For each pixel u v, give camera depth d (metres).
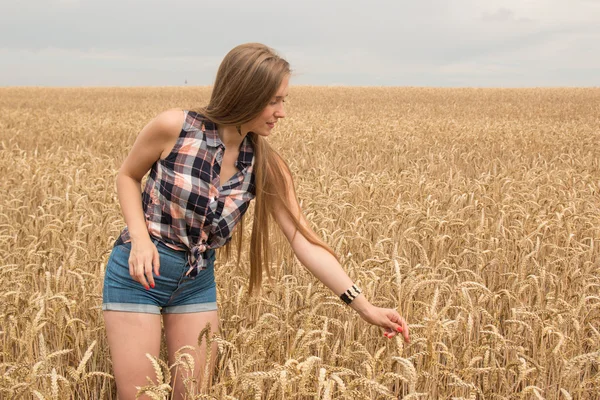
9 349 2.67
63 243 4.68
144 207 2.45
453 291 3.10
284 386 1.88
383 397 2.38
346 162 11.15
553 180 7.84
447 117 22.58
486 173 9.63
